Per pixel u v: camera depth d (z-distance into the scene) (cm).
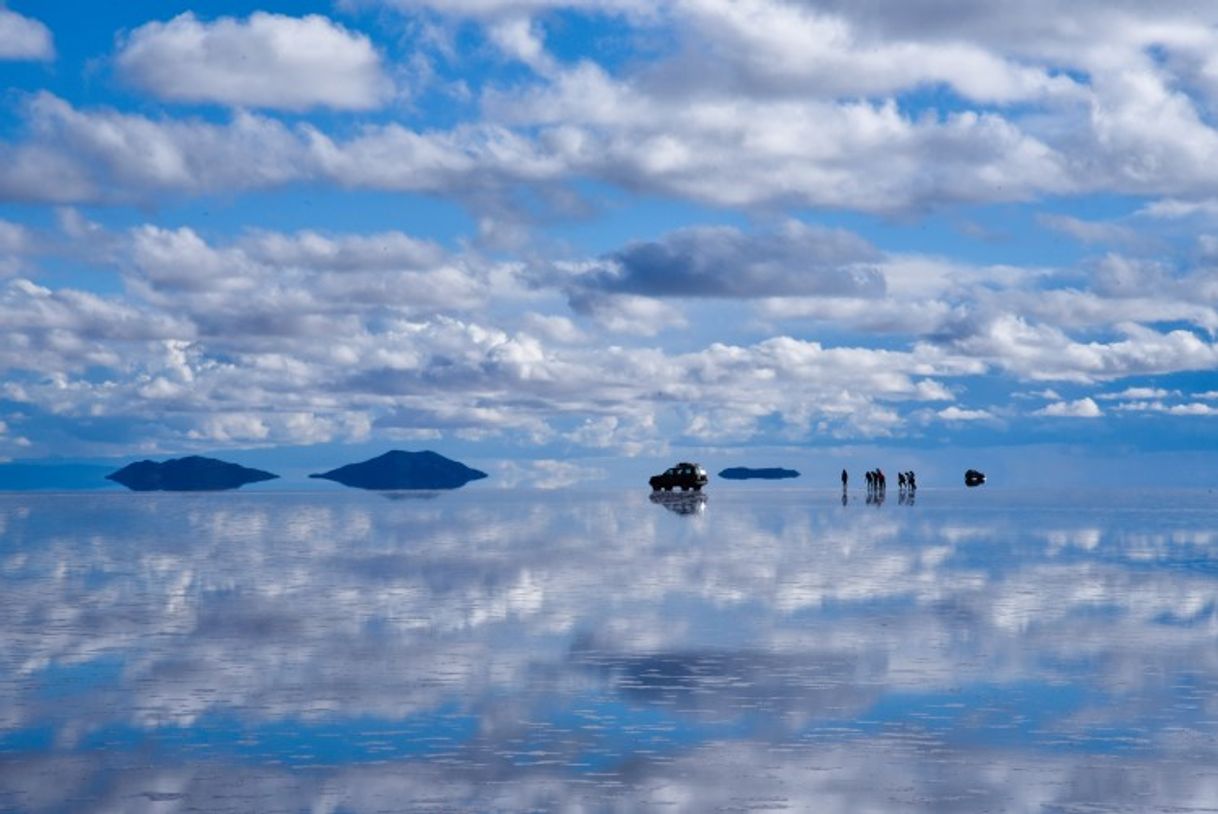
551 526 8994
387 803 1798
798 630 3456
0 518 10588
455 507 13425
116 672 2817
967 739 2177
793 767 1998
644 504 14475
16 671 2836
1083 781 1916
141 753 2080
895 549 6519
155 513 11794
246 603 4131
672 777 1938
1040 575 5053
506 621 3656
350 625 3581
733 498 17500
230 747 2123
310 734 2214
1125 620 3669
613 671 2820
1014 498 17512
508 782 1909
